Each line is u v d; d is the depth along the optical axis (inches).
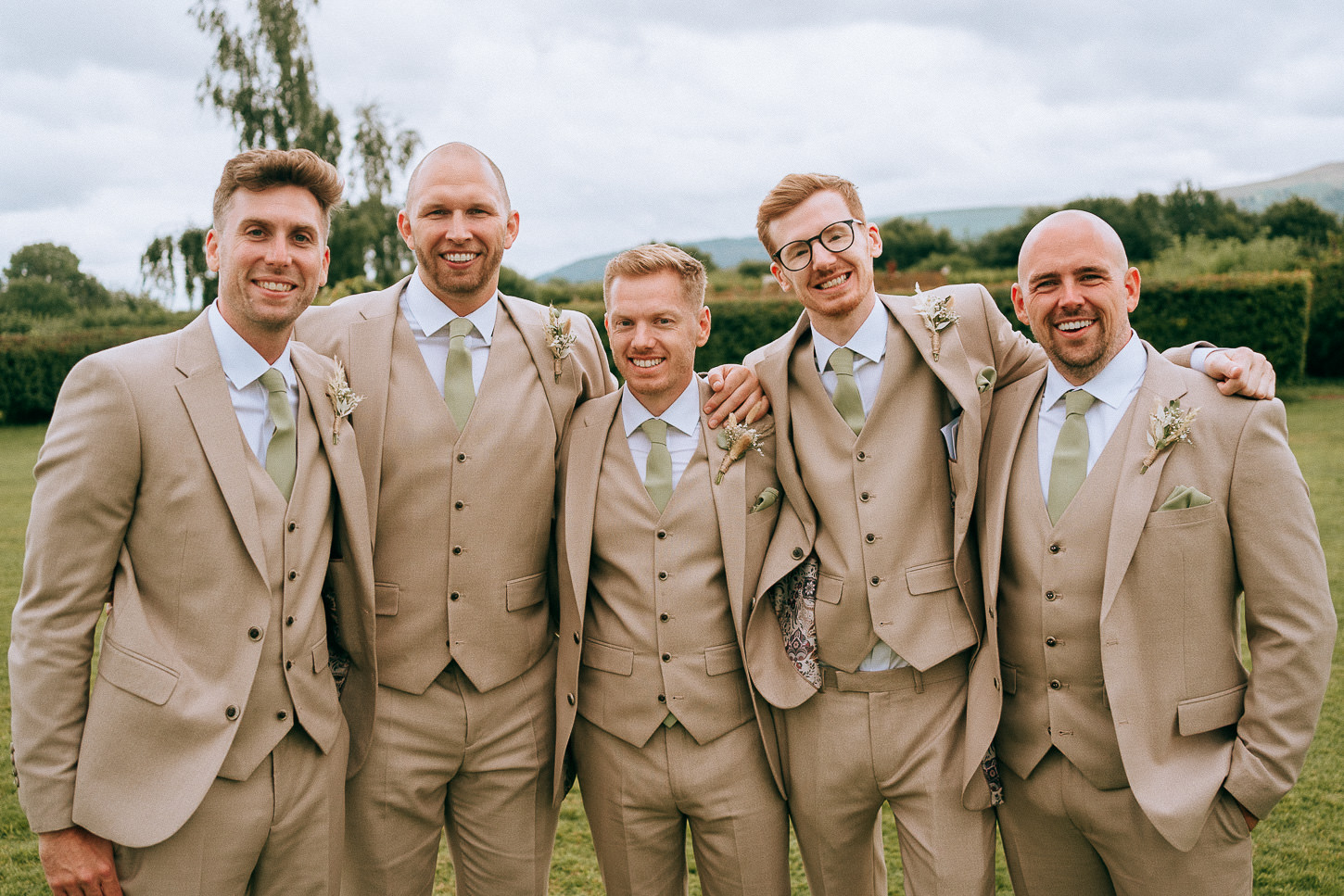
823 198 91.8
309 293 82.0
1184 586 80.0
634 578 92.6
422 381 94.5
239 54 909.8
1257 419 80.4
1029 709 85.4
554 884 124.4
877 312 95.1
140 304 990.4
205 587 77.4
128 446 75.8
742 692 93.8
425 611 92.2
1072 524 82.8
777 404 96.8
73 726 75.2
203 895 76.4
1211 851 79.9
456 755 94.0
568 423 101.0
